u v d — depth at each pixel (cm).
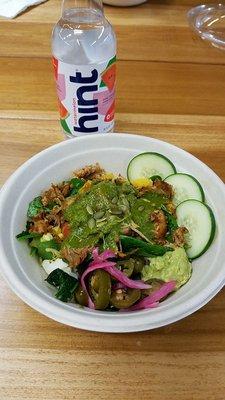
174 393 22
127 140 32
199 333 25
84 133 34
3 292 26
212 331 25
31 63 44
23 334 24
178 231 27
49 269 26
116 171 33
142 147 32
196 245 27
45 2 52
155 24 49
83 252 26
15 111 39
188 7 52
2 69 43
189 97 41
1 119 38
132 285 25
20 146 36
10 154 35
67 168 31
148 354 24
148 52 45
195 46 46
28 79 42
